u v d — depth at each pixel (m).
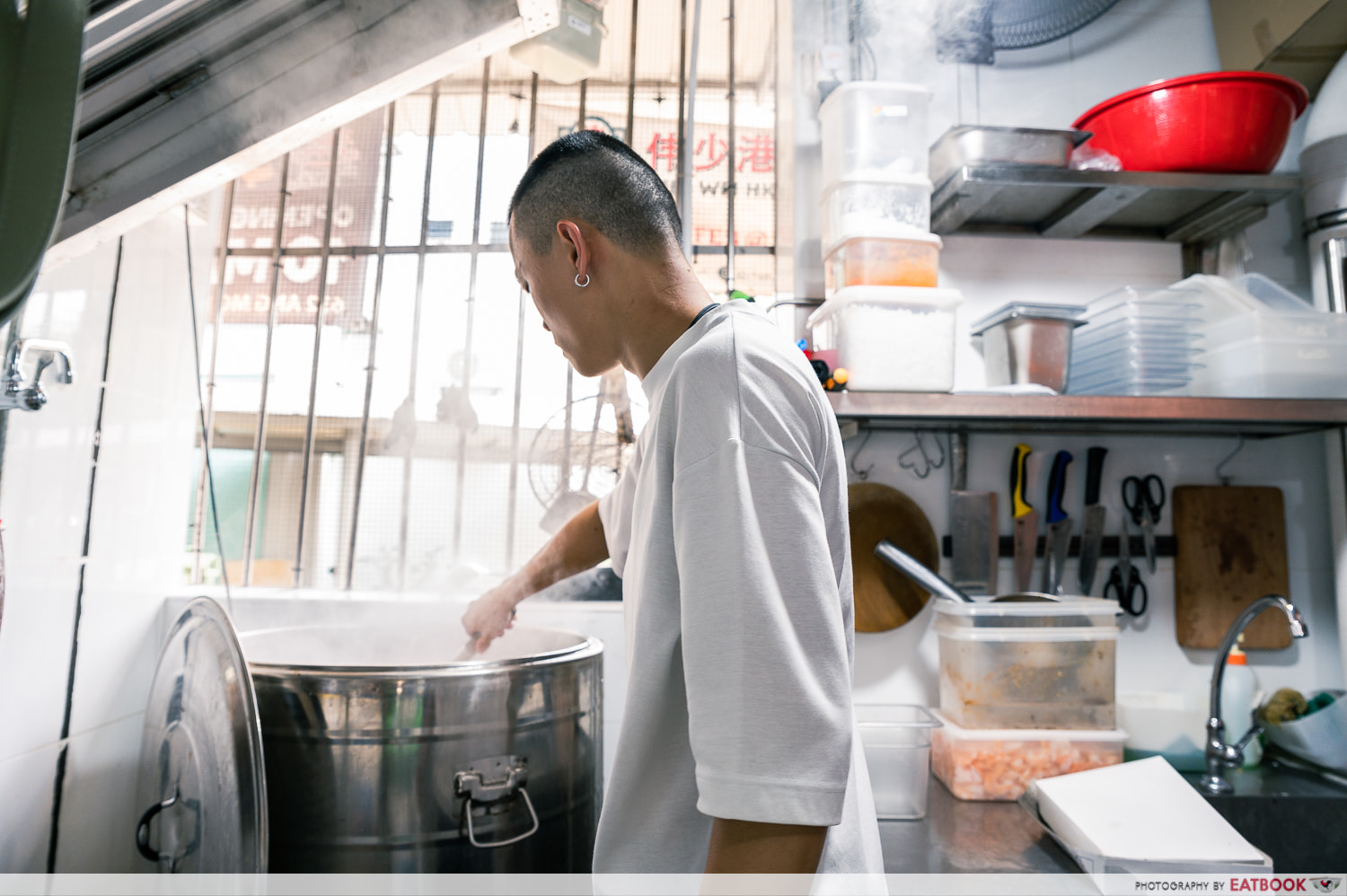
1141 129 1.52
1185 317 1.50
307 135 0.90
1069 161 1.51
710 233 1.87
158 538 1.59
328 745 1.07
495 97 1.90
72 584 1.32
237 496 1.84
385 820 1.06
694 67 1.84
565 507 1.83
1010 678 1.41
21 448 1.20
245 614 1.69
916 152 1.51
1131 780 1.24
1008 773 1.38
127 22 0.71
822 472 0.68
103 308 1.39
